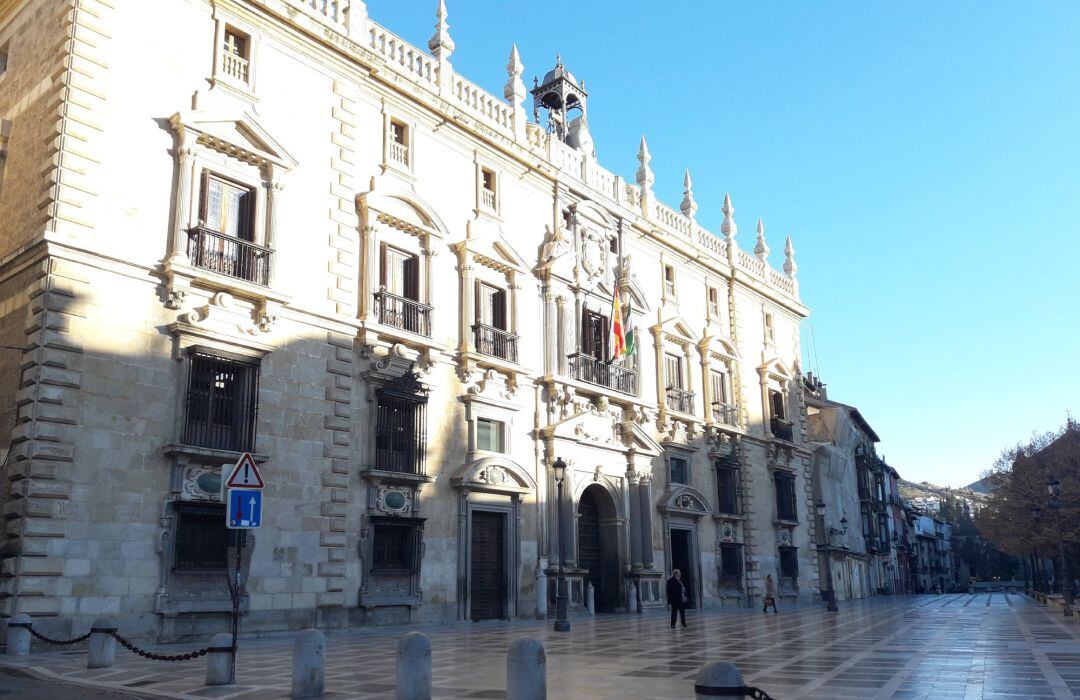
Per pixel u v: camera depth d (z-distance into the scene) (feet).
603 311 116.16
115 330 63.82
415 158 91.40
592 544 111.04
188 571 64.59
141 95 68.69
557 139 113.39
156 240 67.56
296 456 73.87
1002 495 208.03
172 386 66.39
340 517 76.43
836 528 182.09
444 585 85.46
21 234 64.85
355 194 84.33
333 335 79.30
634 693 36.35
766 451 146.82
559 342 106.11
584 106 132.16
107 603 59.98
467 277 94.32
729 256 147.23
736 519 132.77
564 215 112.16
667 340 127.75
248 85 76.48
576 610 100.27
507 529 94.07
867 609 129.90
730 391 140.67
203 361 68.74
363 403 81.10
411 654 33.47
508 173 104.22
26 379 59.93
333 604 74.33
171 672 45.47
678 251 133.39
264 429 71.67
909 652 54.13
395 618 79.77
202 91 72.69
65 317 61.21
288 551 71.82
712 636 70.03
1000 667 45.16
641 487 114.93
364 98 87.35
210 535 66.90
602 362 112.68
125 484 62.28
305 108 81.10
